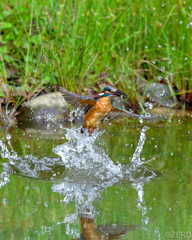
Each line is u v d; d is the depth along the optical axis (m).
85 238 4.49
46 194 5.96
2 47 12.79
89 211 5.29
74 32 12.27
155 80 14.13
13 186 6.28
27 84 12.52
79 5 12.24
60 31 12.48
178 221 5.02
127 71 13.19
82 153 8.08
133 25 13.82
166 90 14.00
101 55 13.04
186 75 14.11
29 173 6.98
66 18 12.60
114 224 4.90
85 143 8.45
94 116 6.82
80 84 12.44
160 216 5.16
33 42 13.05
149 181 6.62
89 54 12.40
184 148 8.66
